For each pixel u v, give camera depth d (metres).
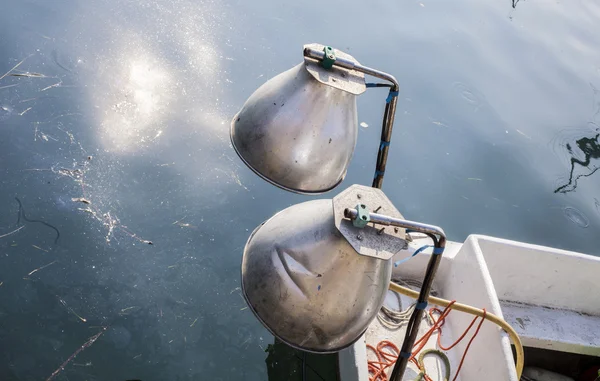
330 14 7.98
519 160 6.87
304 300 1.81
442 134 6.93
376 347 3.86
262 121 2.06
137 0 7.05
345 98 2.09
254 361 4.36
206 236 5.06
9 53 5.97
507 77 7.92
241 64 6.72
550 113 7.55
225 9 7.41
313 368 4.12
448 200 6.30
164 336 4.35
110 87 5.98
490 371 3.34
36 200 4.85
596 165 7.05
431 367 3.77
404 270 4.30
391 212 1.88
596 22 9.33
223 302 4.68
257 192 5.56
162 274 4.71
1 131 5.24
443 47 8.02
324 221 1.87
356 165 6.29
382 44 7.77
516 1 9.40
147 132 5.68
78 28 6.46
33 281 4.38
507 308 4.38
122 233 4.86
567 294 4.41
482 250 4.14
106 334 4.24
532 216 6.35
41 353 4.01
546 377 4.31
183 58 6.58
